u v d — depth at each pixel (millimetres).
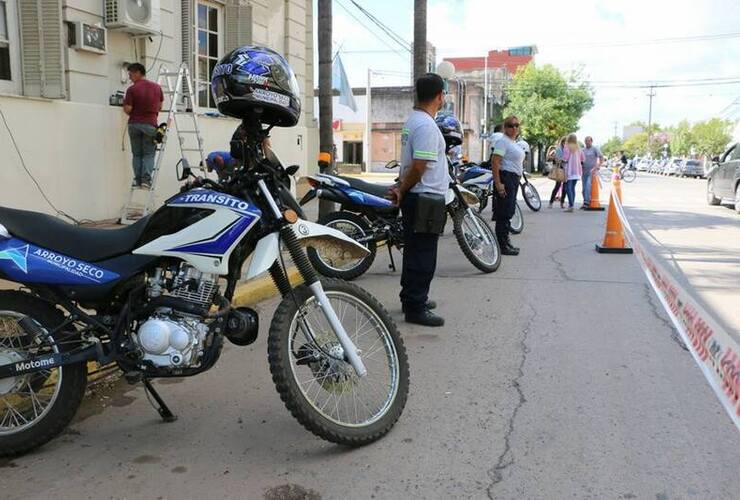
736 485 3055
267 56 3430
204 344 3344
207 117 10570
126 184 9188
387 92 45156
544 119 50406
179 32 10359
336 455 3369
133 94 8516
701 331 4578
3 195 7559
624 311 6098
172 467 3254
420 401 4047
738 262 8672
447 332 5484
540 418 3791
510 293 6824
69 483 3098
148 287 3361
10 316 3371
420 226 5328
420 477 3146
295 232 3385
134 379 3293
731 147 17422
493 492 3012
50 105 8008
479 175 12711
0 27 7684
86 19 8609
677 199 20812
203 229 3262
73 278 3275
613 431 3619
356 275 7316
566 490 3021
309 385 3887
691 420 3756
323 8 9141
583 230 11812
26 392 3422
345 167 38219
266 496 2980
